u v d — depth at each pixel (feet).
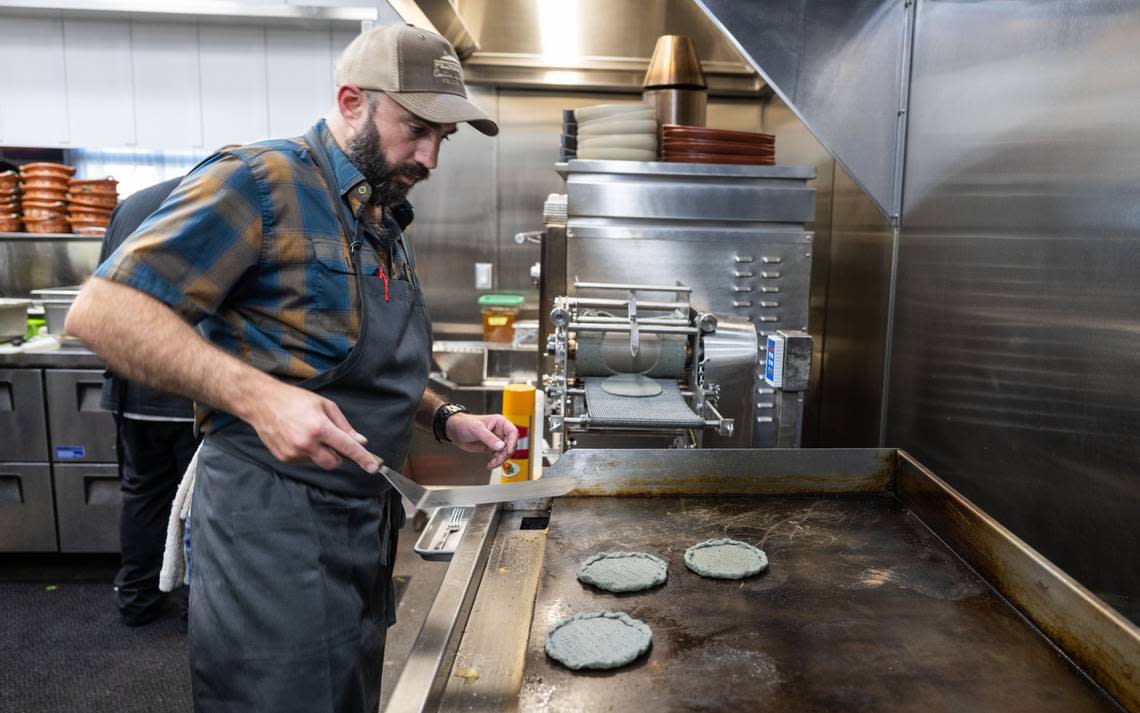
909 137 7.06
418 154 3.79
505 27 9.96
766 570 4.00
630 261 7.47
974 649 3.28
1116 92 4.49
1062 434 5.02
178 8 11.54
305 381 3.64
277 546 3.62
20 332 9.41
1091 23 4.70
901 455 4.90
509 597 3.80
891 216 7.37
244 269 3.46
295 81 12.38
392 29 3.66
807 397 10.92
